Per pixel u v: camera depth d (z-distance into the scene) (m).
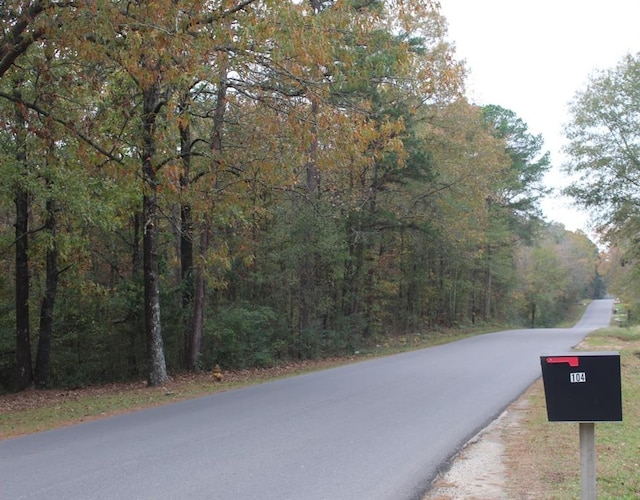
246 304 23.86
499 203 47.56
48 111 13.58
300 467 7.13
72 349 22.08
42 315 20.02
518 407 11.27
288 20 10.99
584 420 4.58
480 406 11.34
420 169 26.66
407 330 38.72
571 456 7.46
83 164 14.99
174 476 6.76
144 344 21.98
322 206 24.23
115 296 21.11
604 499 5.74
